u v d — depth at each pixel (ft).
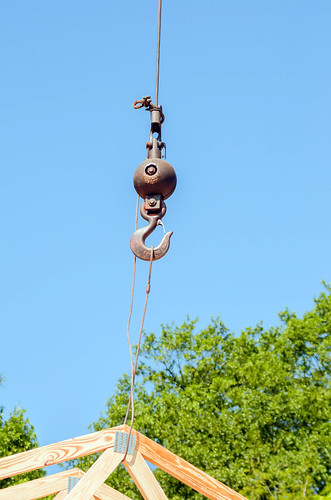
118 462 27.66
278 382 107.65
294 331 114.73
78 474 37.83
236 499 29.71
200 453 99.19
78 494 26.53
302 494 92.84
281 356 114.73
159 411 110.83
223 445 100.94
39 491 36.91
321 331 114.62
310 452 97.81
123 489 100.32
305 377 111.75
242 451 100.73
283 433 103.71
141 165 24.71
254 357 113.91
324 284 120.37
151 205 24.68
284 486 94.17
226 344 120.26
